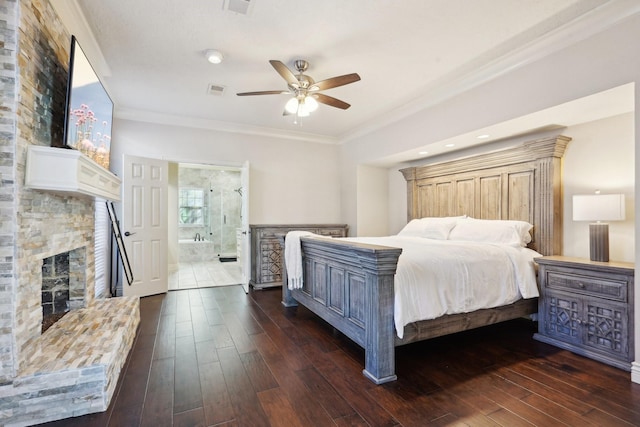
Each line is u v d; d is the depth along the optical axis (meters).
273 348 2.66
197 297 4.36
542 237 3.25
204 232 8.80
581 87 2.40
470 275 2.56
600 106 2.58
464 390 2.03
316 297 3.11
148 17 2.30
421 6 2.19
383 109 4.25
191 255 8.05
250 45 2.68
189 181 8.71
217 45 2.68
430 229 4.00
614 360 2.35
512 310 2.82
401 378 2.18
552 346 2.75
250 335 2.96
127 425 1.67
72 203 2.49
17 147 1.67
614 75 2.21
